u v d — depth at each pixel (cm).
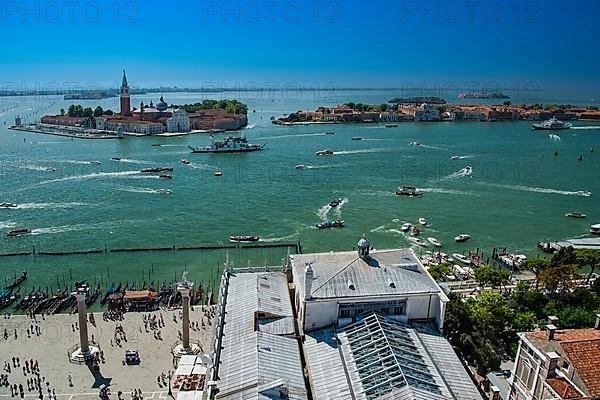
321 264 10175
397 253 10619
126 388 10206
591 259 15688
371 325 8975
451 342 10394
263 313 9581
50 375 10594
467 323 10556
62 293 15225
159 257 18838
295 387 7962
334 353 8638
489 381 9475
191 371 10281
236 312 9825
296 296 10112
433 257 18550
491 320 11181
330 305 9300
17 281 16425
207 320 13088
